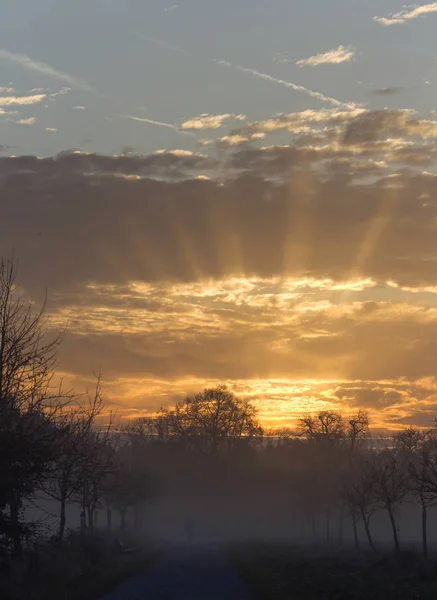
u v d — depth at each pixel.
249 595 25.38
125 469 75.94
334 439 105.00
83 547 42.09
